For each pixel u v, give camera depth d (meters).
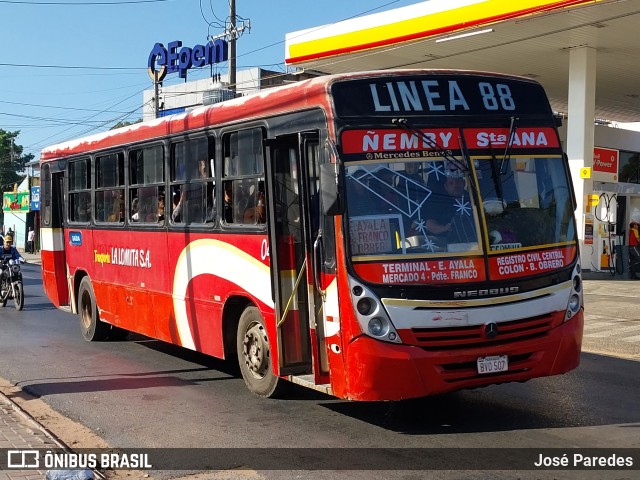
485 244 6.75
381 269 6.53
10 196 60.06
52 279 14.14
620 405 8.01
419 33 21.22
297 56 24.62
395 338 6.45
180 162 9.80
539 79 28.11
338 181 6.55
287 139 7.46
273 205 7.52
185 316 9.73
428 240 6.64
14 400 8.73
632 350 11.55
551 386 8.95
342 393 6.73
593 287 20.66
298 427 7.38
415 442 6.77
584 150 23.27
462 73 7.19
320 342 7.17
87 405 8.45
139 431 7.39
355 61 24.44
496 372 6.64
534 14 18.78
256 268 8.14
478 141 7.01
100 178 12.22
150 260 10.59
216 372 10.19
